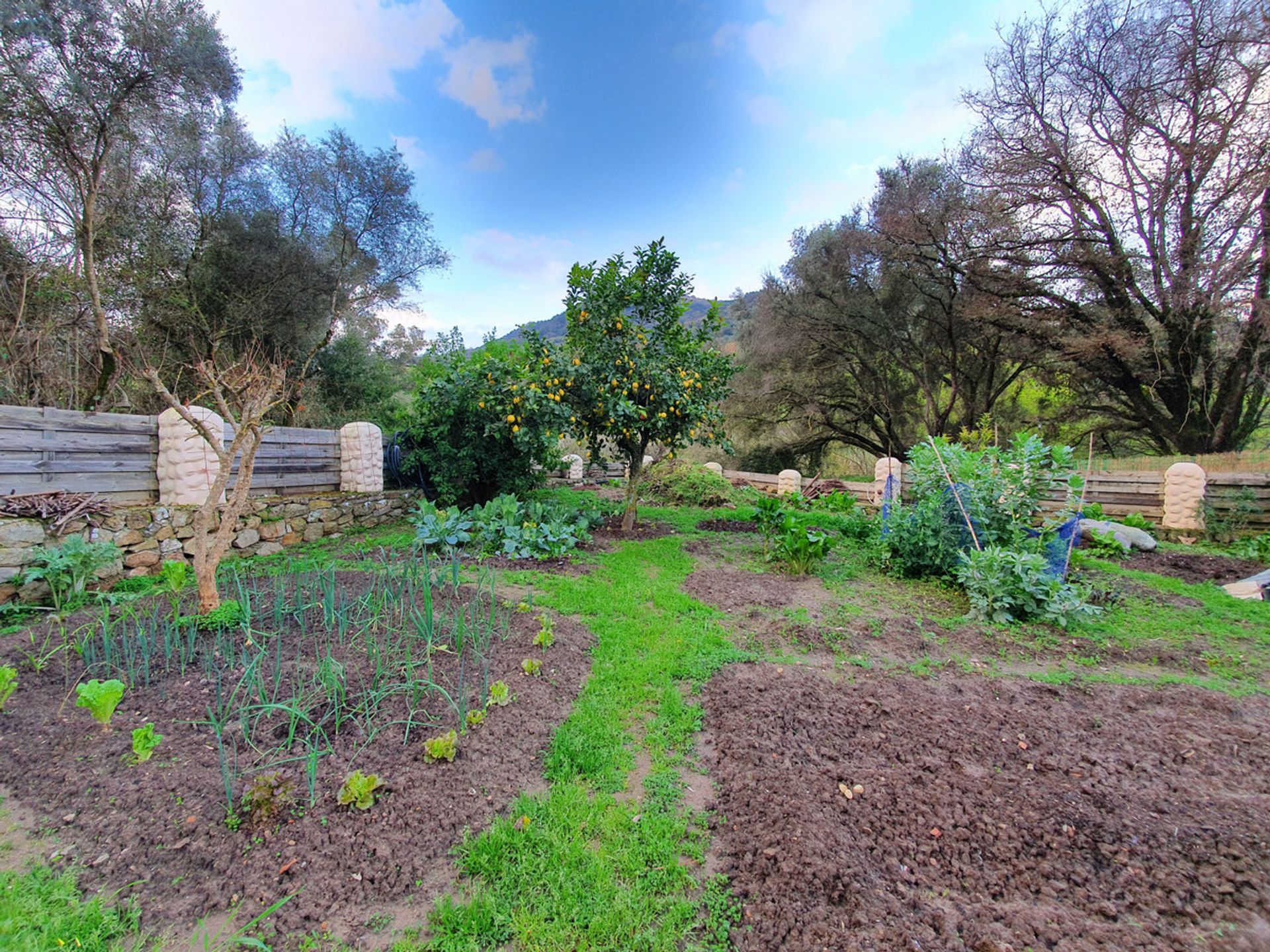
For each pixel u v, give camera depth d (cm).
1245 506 738
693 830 193
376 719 242
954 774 220
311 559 541
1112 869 171
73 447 452
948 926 150
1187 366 1184
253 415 337
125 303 902
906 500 879
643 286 677
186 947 141
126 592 418
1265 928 149
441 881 166
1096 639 379
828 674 317
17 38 698
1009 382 1606
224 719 236
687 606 434
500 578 485
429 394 738
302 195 1208
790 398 1892
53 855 167
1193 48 989
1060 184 1180
